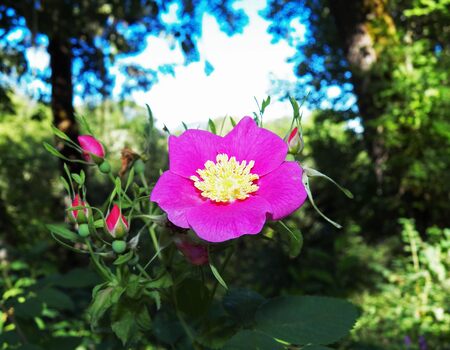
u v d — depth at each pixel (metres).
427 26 7.68
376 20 7.25
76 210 0.80
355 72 7.36
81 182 0.80
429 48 7.54
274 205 0.74
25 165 11.05
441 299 5.33
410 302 5.58
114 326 0.81
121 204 0.79
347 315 0.79
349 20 7.44
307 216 8.70
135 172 0.95
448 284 5.57
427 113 6.56
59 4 6.95
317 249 7.27
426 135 6.65
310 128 10.49
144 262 0.93
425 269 6.15
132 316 0.82
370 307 5.66
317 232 8.26
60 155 0.82
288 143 0.81
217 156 0.81
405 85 6.61
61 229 0.81
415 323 5.05
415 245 6.38
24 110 12.57
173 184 0.76
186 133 0.82
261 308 0.82
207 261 0.77
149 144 0.96
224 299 0.89
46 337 1.25
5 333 1.15
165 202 0.74
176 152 0.80
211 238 0.69
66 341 1.22
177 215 0.73
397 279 6.42
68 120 7.71
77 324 2.26
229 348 0.75
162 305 1.07
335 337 0.77
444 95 6.45
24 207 10.37
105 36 8.45
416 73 6.76
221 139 0.83
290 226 0.77
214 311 1.06
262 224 0.70
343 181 9.05
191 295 0.87
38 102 8.58
